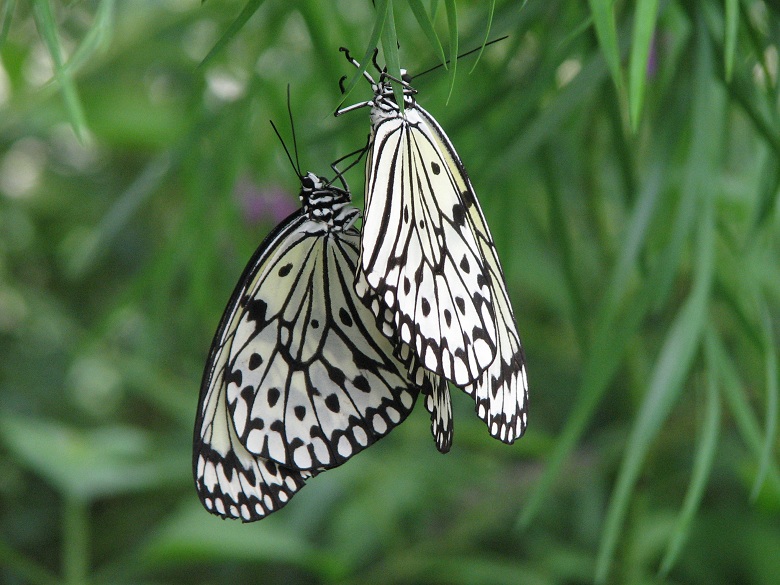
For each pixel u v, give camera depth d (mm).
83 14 631
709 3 487
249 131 557
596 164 569
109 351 868
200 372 886
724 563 700
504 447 697
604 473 688
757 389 582
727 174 565
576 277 544
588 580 738
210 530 623
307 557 629
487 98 514
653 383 484
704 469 483
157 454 707
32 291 966
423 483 750
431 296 443
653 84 538
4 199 974
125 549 904
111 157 1002
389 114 441
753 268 555
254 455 476
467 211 459
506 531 790
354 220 477
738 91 486
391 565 677
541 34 523
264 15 550
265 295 475
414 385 479
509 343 462
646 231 490
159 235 923
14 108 713
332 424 480
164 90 866
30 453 637
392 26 406
